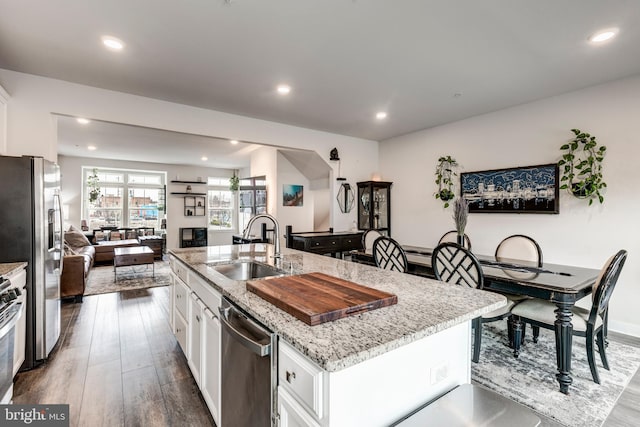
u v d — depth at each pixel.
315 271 2.07
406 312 1.26
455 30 2.31
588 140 3.36
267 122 4.59
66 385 2.22
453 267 2.56
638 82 3.05
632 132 3.09
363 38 2.42
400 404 1.07
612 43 2.48
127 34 2.35
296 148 4.94
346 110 4.12
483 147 4.32
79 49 2.56
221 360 1.56
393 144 5.65
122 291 4.77
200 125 4.00
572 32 2.32
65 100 3.16
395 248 3.10
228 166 9.76
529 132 3.85
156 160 8.56
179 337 2.56
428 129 5.04
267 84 3.28
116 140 5.97
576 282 2.26
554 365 2.50
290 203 6.52
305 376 0.96
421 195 5.18
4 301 1.75
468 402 1.10
